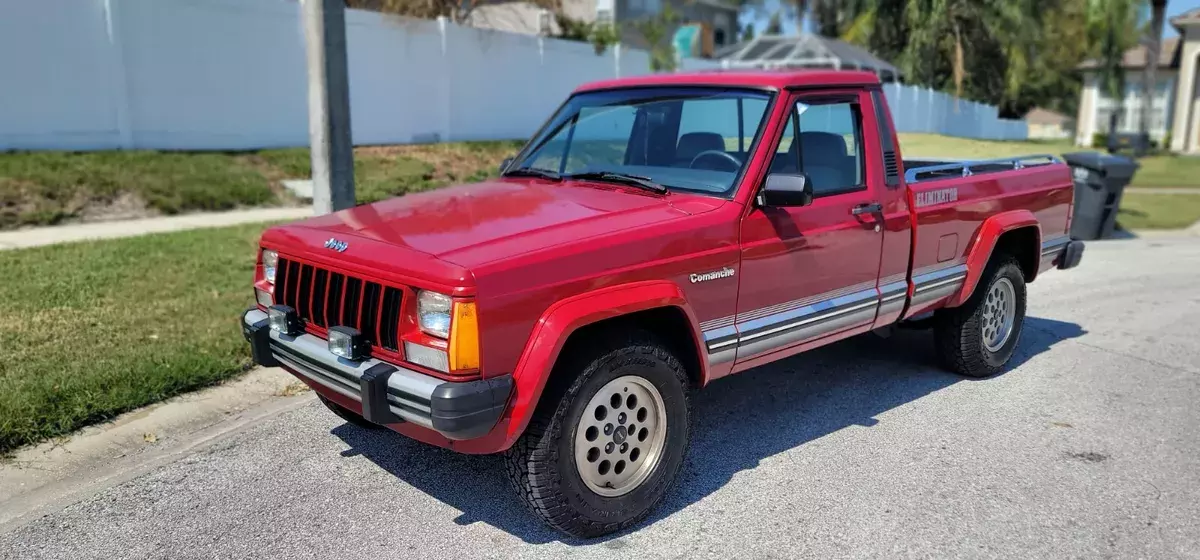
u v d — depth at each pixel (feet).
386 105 53.21
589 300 11.10
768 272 13.64
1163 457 15.02
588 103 16.63
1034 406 17.54
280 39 46.83
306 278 12.37
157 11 41.16
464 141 58.13
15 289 22.53
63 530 11.98
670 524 12.41
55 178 35.09
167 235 30.99
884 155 15.80
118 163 38.24
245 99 45.73
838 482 13.84
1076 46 146.10
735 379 19.03
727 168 13.76
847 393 18.16
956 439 15.71
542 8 80.53
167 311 21.08
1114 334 23.50
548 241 11.20
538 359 10.56
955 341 18.69
